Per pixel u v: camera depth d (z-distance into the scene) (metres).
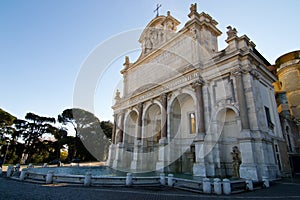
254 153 16.66
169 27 31.45
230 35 21.88
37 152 50.91
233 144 19.73
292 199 9.52
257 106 18.98
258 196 10.40
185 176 18.00
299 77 34.53
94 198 9.25
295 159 24.58
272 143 19.86
